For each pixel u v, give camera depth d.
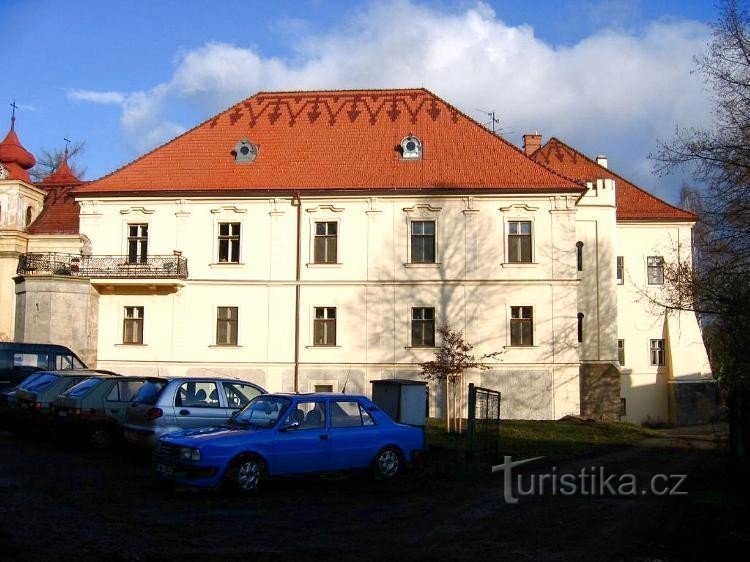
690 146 21.09
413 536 10.46
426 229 34.84
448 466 16.41
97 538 9.93
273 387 34.47
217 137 38.09
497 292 34.16
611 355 36.78
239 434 13.51
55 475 14.89
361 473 15.01
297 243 35.00
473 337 33.97
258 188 35.00
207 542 9.92
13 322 40.38
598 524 11.30
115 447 18.67
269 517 11.63
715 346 21.56
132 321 35.56
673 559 9.31
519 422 29.98
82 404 18.45
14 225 41.25
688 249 28.94
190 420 16.62
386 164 35.78
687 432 30.31
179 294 35.22
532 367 33.69
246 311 35.00
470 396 17.14
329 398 14.92
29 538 9.75
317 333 34.81
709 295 19.12
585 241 37.59
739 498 12.96
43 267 35.44
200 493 13.45
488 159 35.78
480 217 34.50
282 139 37.66
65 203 44.00
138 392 17.88
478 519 11.63
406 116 38.38
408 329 34.22
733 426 15.14
